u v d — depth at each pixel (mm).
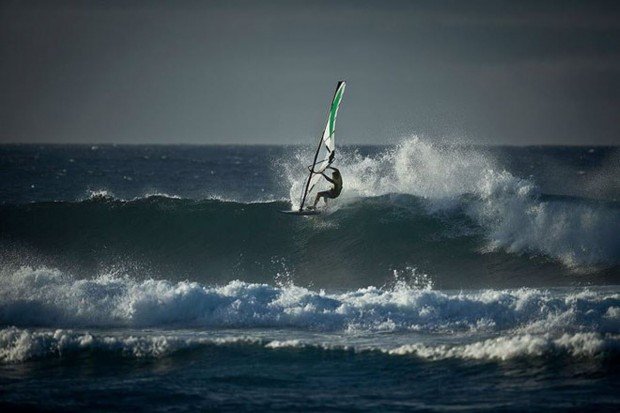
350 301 57062
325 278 77125
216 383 42406
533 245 80125
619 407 37656
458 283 73562
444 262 79375
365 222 86312
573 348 45344
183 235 88312
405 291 58469
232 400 39812
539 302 54812
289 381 42625
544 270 76062
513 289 69812
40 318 55969
